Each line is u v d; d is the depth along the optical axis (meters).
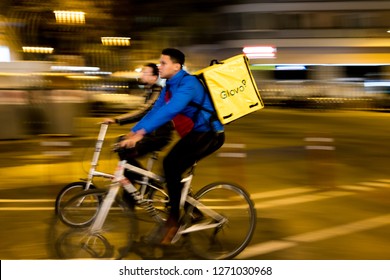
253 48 52.09
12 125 17.67
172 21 40.59
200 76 6.15
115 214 6.25
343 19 52.25
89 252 6.28
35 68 18.17
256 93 6.19
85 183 7.77
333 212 9.11
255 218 6.65
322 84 43.47
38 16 29.47
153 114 6.42
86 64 37.12
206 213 6.48
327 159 13.77
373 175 12.67
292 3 52.00
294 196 10.30
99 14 33.41
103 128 7.54
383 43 52.09
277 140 19.59
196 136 6.10
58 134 18.64
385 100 39.69
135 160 6.66
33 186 10.95
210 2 43.69
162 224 6.42
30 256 6.75
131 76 35.00
